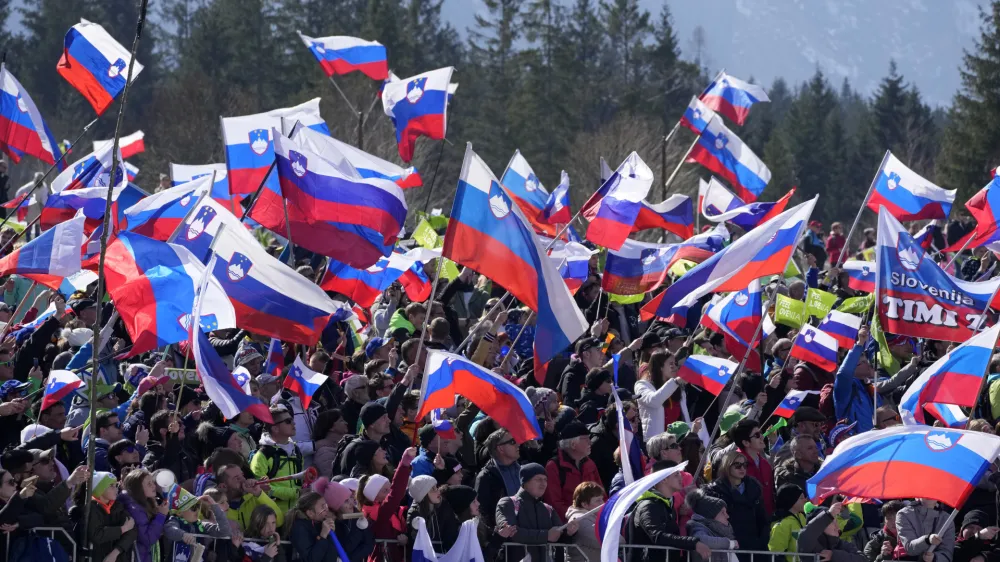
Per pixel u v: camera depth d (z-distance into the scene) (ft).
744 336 102.22
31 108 114.73
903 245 96.02
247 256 81.25
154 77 545.85
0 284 119.75
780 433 105.50
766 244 91.81
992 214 113.29
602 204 105.40
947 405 97.35
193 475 78.23
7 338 96.58
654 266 110.73
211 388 68.64
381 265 104.12
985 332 83.05
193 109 422.82
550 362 106.11
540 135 485.56
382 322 119.55
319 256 132.46
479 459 82.07
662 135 476.95
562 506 79.77
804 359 107.24
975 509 84.28
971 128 486.79
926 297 95.81
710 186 147.74
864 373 107.45
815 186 622.95
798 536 76.64
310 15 549.54
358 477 75.66
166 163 401.08
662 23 578.25
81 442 77.56
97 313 64.03
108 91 108.68
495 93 512.63
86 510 63.87
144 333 74.13
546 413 85.66
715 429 84.17
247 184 105.81
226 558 68.28
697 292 92.58
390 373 96.89
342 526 71.36
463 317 133.18
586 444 80.64
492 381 77.97
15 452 66.18
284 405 80.18
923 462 75.66
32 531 63.82
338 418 83.56
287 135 100.73
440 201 370.73
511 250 81.51
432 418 82.58
